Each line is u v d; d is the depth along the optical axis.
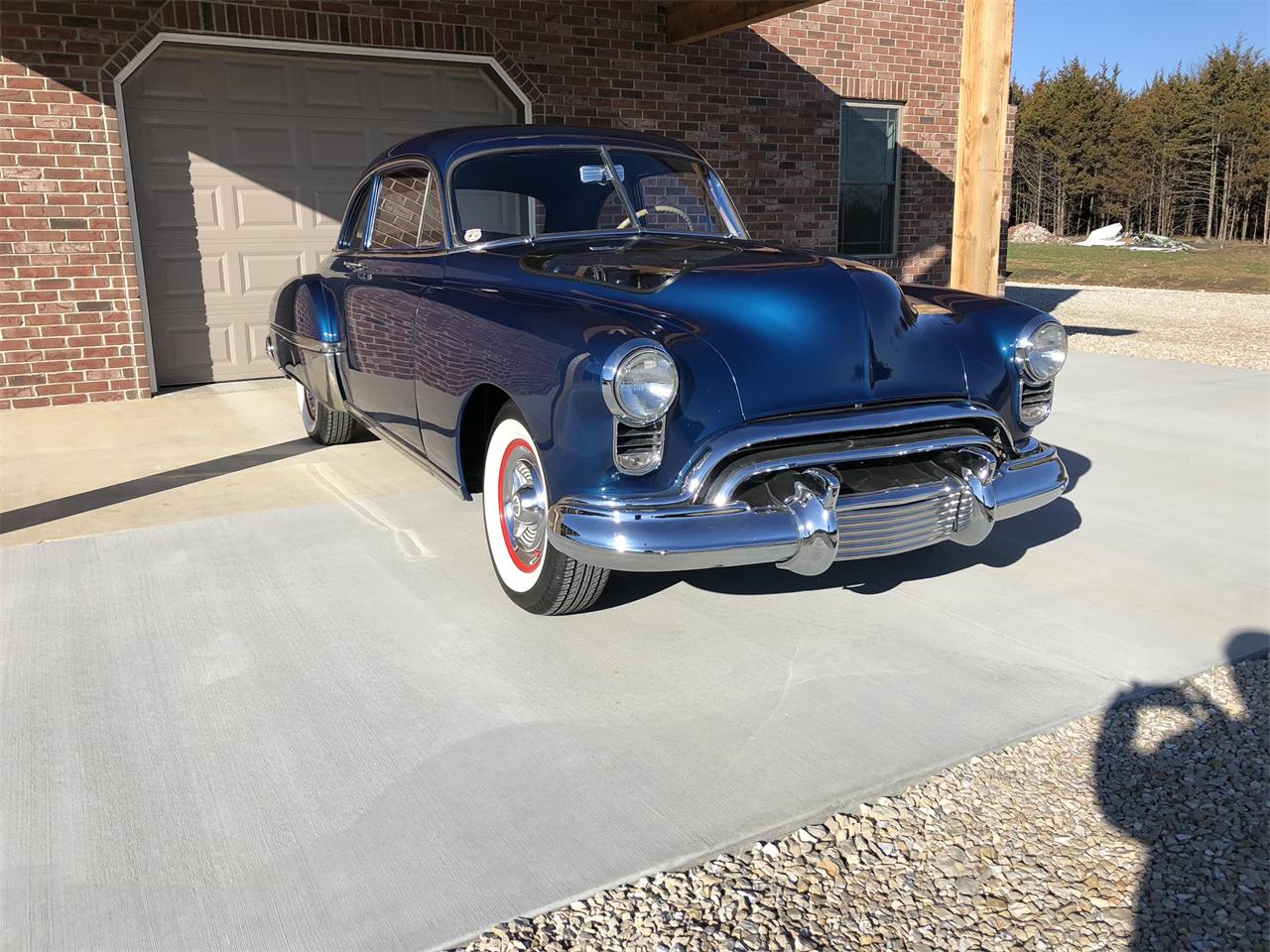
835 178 10.50
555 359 2.84
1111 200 56.59
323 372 4.78
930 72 10.91
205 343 7.82
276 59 7.61
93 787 2.38
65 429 6.29
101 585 3.63
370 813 2.28
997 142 5.80
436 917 1.95
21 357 6.97
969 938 1.93
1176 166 52.97
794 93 10.01
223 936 1.90
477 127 4.33
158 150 7.35
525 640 3.20
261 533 4.23
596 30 8.79
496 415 3.47
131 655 3.07
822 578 3.75
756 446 2.88
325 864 2.10
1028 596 3.57
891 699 2.81
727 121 9.67
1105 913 1.99
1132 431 6.17
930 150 11.13
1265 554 4.00
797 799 2.33
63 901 1.99
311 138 7.87
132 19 6.92
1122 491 4.89
